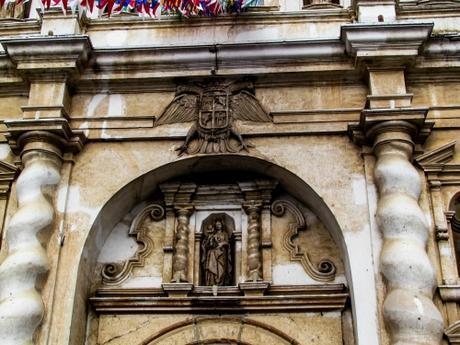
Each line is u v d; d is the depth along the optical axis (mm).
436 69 10883
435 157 10250
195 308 10008
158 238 10742
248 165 10727
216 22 11641
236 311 9992
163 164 10562
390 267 9172
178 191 10883
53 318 9438
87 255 10141
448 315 9148
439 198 10016
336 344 9648
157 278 10406
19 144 10625
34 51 10922
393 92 10453
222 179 11023
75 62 10891
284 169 10398
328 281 10156
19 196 10195
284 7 12156
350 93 10891
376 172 10008
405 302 8812
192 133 10711
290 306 9883
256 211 10688
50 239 9984
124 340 9922
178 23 11695
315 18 11602
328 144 10539
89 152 10727
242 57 10953
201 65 11070
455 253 10031
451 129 10555
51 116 10641
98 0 11406
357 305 9258
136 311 10078
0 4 11766
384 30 10625
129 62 11070
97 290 10305
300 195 10680
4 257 10000
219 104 10906
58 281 9688
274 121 10727
